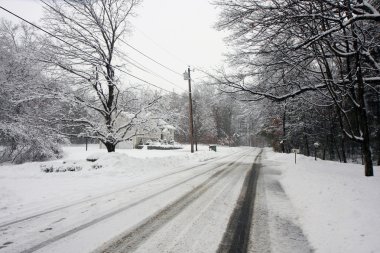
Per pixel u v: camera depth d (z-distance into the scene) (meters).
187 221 5.97
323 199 7.07
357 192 7.01
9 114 22.55
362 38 10.98
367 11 8.42
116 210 6.81
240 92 13.65
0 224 5.70
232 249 4.53
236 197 8.50
